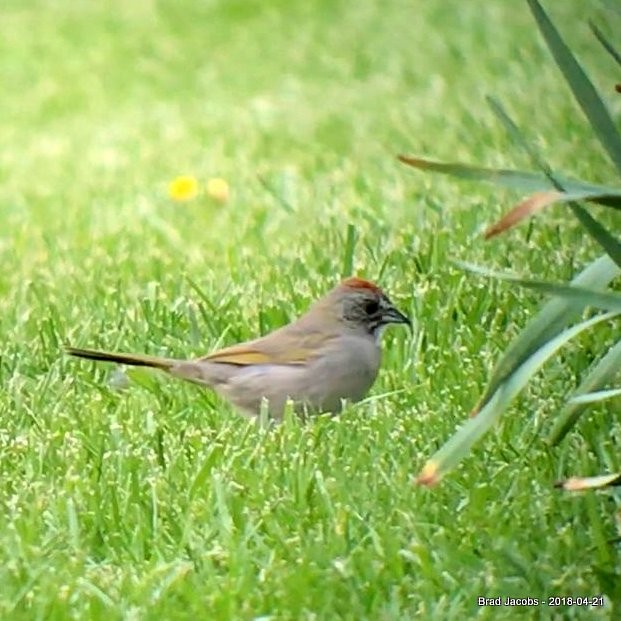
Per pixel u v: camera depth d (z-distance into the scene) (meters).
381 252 14.02
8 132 21.75
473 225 14.64
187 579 8.66
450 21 25.58
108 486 9.62
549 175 8.31
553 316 8.39
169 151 20.08
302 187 17.55
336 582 8.48
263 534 9.25
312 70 23.80
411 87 22.14
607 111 8.55
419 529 9.02
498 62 22.66
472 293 12.61
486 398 8.32
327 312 11.02
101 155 20.22
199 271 14.29
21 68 24.98
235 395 10.92
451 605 8.35
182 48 25.72
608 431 10.18
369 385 11.11
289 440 10.12
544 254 13.45
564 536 8.83
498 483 9.60
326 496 9.32
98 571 8.88
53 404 11.20
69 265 15.03
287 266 14.02
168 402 11.29
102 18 28.00
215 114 21.83
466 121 19.42
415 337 12.04
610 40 22.41
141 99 23.05
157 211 17.12
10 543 9.09
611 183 16.50
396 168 17.95
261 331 12.45
